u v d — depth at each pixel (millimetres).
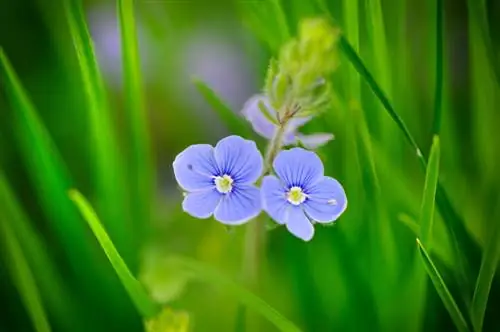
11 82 206
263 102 189
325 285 216
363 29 219
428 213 191
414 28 232
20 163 228
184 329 183
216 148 182
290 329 198
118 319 218
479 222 220
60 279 218
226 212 181
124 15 203
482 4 206
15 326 216
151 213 226
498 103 216
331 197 182
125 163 232
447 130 219
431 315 214
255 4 215
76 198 184
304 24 179
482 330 212
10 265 209
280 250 226
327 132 217
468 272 204
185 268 202
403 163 219
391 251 210
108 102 223
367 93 211
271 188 179
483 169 220
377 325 213
